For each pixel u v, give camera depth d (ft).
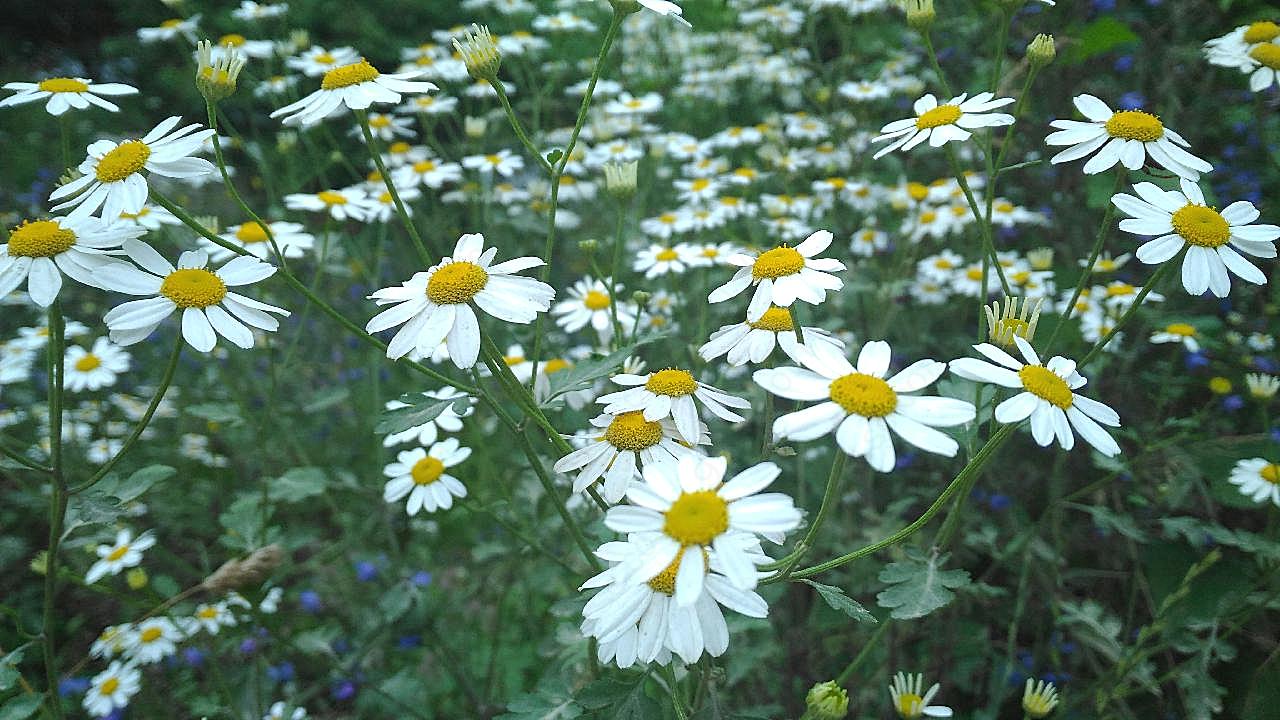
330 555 1.34
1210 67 1.46
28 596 1.46
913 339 1.50
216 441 1.67
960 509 0.75
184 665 1.30
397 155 1.59
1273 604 1.01
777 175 1.70
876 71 1.95
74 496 0.77
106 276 0.71
